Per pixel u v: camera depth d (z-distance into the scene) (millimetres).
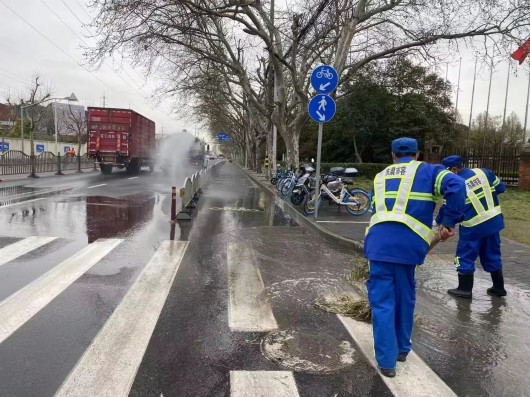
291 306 4832
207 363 3484
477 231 5184
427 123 32312
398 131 32281
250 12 16156
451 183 3377
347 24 15633
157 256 6871
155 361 3486
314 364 3512
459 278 5359
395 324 3598
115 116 25141
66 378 3184
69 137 69250
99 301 4762
